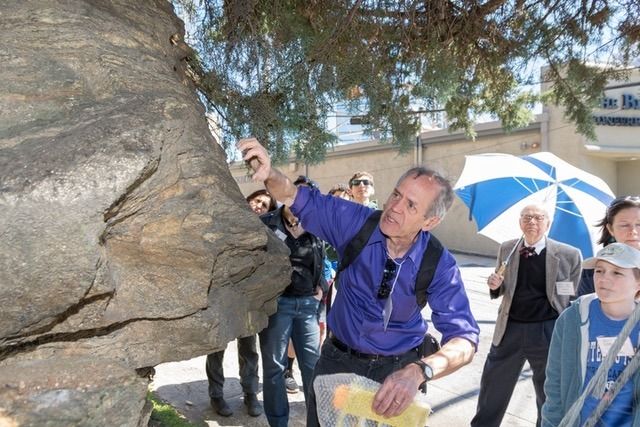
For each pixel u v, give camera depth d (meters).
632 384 1.97
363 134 4.20
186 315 1.54
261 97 3.33
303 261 3.65
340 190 5.27
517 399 4.84
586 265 3.19
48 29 1.71
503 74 4.70
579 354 2.17
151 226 1.50
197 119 1.86
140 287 1.48
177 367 5.23
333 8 3.61
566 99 4.98
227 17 3.33
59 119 1.44
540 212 3.54
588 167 15.02
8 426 1.19
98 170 1.21
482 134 16.27
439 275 2.28
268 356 3.61
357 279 2.34
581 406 1.95
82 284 1.18
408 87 4.30
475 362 5.76
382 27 3.90
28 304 1.14
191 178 1.67
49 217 1.14
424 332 2.49
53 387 1.27
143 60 1.88
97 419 1.29
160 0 2.62
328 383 1.90
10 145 1.31
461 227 16.72
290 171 14.91
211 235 1.60
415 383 1.87
